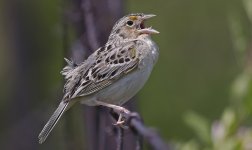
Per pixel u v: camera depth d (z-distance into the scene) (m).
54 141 14.66
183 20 16.12
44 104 14.24
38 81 16.48
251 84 8.80
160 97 15.68
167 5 16.16
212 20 16.16
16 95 16.64
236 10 15.02
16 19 16.62
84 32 8.98
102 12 8.88
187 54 15.98
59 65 16.17
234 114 8.83
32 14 16.48
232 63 15.88
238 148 8.63
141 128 7.11
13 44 16.80
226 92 15.59
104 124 8.10
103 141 8.12
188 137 15.16
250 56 9.04
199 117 9.00
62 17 9.12
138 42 7.98
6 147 16.55
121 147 7.14
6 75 18.09
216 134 8.84
